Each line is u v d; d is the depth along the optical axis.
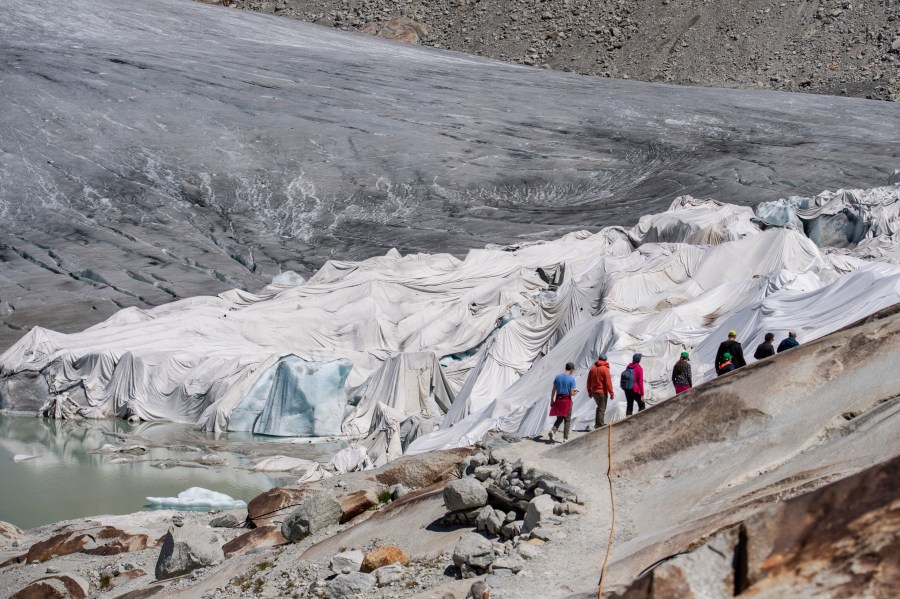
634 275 36.56
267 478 27.97
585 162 75.12
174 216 64.62
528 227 61.72
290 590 11.19
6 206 64.62
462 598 8.76
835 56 103.56
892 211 46.50
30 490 25.95
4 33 95.50
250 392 36.19
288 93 86.94
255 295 46.09
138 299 51.91
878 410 8.91
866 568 4.91
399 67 101.38
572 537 9.59
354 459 24.64
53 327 47.72
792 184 65.19
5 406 39.38
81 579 14.66
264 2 138.75
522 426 22.17
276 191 69.25
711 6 115.69
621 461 11.25
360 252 58.91
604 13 120.44
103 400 38.62
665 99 91.56
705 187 66.50
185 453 31.83
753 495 8.40
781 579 5.23
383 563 10.70
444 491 11.41
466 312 42.06
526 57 116.75
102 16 106.19
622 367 24.19
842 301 23.25
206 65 92.69
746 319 24.66
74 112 77.25
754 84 102.56
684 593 5.58
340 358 38.03
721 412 10.92
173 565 14.08
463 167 73.69
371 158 74.75
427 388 35.88
